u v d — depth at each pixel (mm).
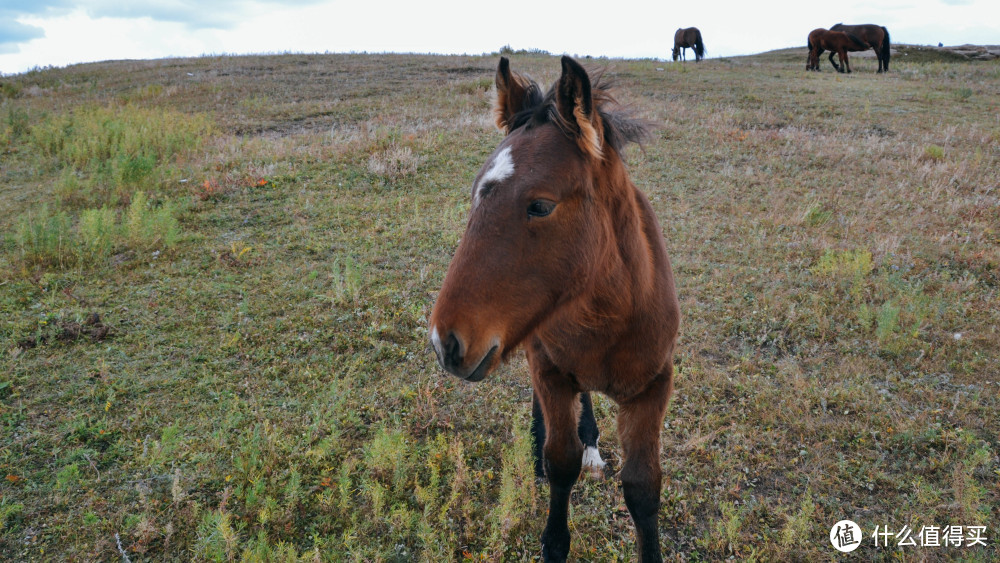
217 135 12844
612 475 3975
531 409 4559
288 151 10906
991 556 3293
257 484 3617
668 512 3623
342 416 4398
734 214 8109
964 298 5820
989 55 28234
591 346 2605
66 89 19234
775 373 4934
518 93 2598
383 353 5211
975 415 4332
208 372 4906
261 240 7449
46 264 6746
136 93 17375
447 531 3482
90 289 6234
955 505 3578
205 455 3945
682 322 5676
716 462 3934
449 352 1982
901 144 10906
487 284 2021
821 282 6203
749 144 11172
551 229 2096
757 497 3738
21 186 9750
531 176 2072
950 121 12898
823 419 4371
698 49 33344
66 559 3287
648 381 2799
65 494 3686
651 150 10828
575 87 2123
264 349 5184
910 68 23391
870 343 5230
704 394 4676
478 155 10578
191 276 6531
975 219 7594
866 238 7219
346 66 22203
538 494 3793
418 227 7695
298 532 3490
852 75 20953
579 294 2301
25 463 3932
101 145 11219
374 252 7012
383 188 9219
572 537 3479
